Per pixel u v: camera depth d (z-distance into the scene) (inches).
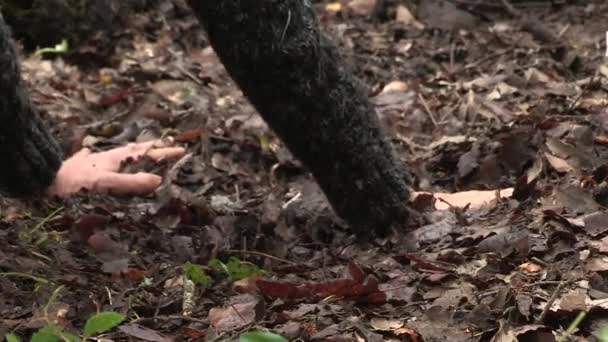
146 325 125.5
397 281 133.7
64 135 207.0
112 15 263.4
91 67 254.8
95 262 146.8
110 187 177.6
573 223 139.4
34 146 162.9
